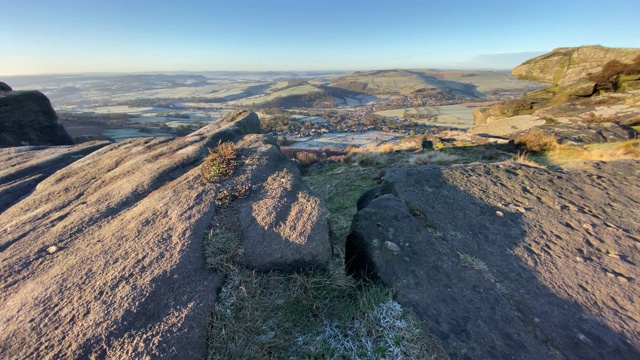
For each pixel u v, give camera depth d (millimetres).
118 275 2658
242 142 5555
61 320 2279
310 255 2959
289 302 2654
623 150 7730
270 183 4070
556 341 2303
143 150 6004
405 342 2312
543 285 2775
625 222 3568
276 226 3230
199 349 2178
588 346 2250
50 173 5797
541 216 3723
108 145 6984
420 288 2787
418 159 10078
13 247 3326
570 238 3350
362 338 2369
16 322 2301
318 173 10727
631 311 2486
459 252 3213
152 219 3447
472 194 4211
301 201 3617
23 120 10867
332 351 2299
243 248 2992
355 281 3088
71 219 3756
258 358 2191
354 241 3496
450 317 2510
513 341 2314
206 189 3945
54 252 3156
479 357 2211
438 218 3738
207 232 3191
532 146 9539
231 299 2551
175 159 5105
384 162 10750
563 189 4324
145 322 2240
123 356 2018
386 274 2953
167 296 2441
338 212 6539
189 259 2801
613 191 4230
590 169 4973
